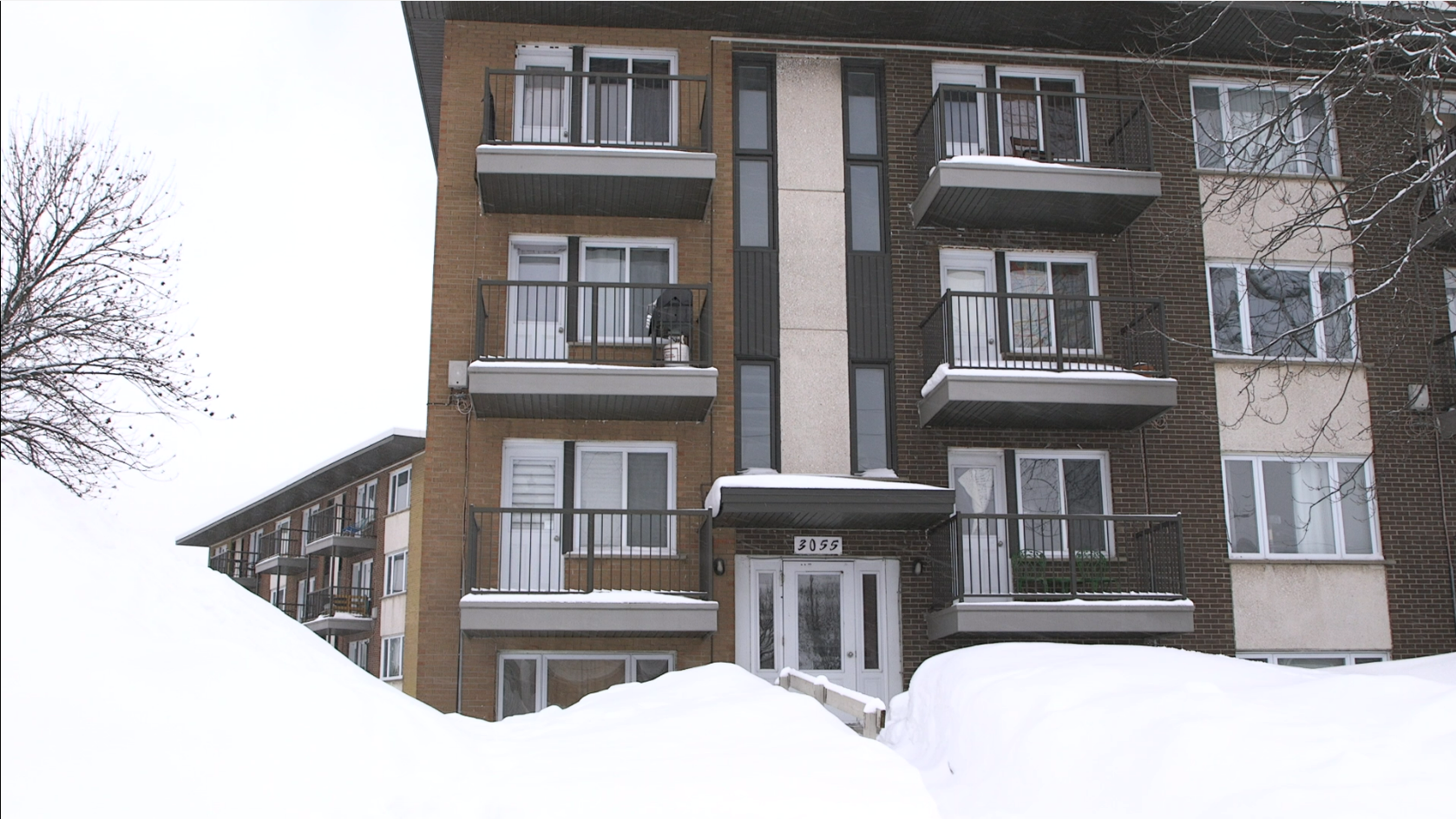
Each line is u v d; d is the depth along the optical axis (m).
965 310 16.83
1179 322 17.02
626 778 6.30
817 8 16.67
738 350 16.31
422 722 6.91
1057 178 16.06
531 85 17.03
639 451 16.11
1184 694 6.56
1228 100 17.92
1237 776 5.68
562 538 15.59
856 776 6.43
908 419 16.28
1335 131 17.75
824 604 15.74
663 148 16.17
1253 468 16.77
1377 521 16.75
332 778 5.46
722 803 5.98
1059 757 6.38
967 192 16.02
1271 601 16.25
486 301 16.14
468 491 15.60
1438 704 6.11
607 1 16.47
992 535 16.05
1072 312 17.03
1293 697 6.89
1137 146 17.33
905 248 16.86
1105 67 17.86
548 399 15.15
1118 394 15.45
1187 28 16.94
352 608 36.50
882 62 17.52
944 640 15.65
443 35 17.28
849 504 14.48
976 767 6.88
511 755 7.06
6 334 18.77
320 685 6.26
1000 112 17.48
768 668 15.48
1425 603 16.55
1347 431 16.97
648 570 15.59
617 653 15.39
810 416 16.20
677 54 17.28
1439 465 17.00
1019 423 16.28
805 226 16.78
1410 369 17.25
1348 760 5.59
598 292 16.22
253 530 47.66
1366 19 12.84
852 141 17.34
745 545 15.68
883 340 16.55
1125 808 5.82
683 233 16.66
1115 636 15.73
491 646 15.16
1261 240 17.38
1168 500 16.42
